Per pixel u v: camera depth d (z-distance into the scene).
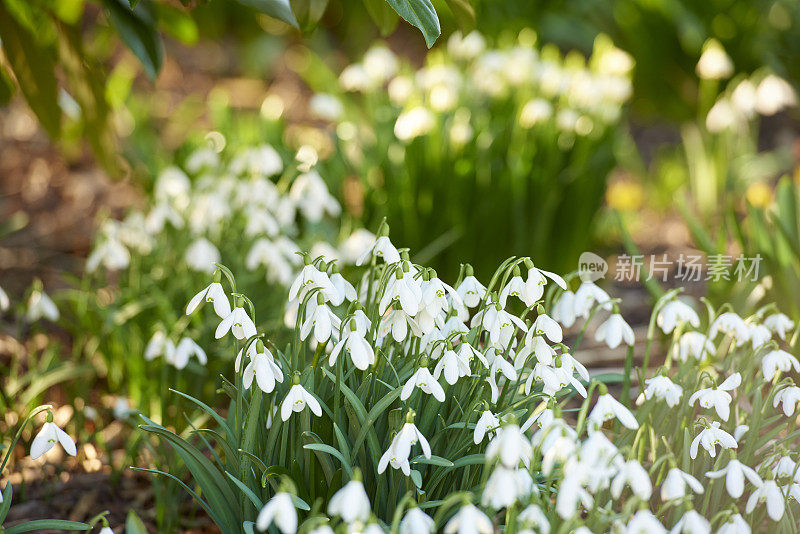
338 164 3.52
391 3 1.88
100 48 4.31
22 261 3.94
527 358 1.76
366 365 1.59
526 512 1.43
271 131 3.65
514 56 3.89
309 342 2.28
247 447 1.70
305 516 1.78
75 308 3.00
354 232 3.03
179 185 3.13
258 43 6.77
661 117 5.56
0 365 2.81
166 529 2.17
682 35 5.14
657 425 2.03
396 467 1.58
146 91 6.06
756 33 5.17
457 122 3.38
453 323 1.83
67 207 4.50
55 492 2.36
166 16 2.94
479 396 1.74
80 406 2.62
